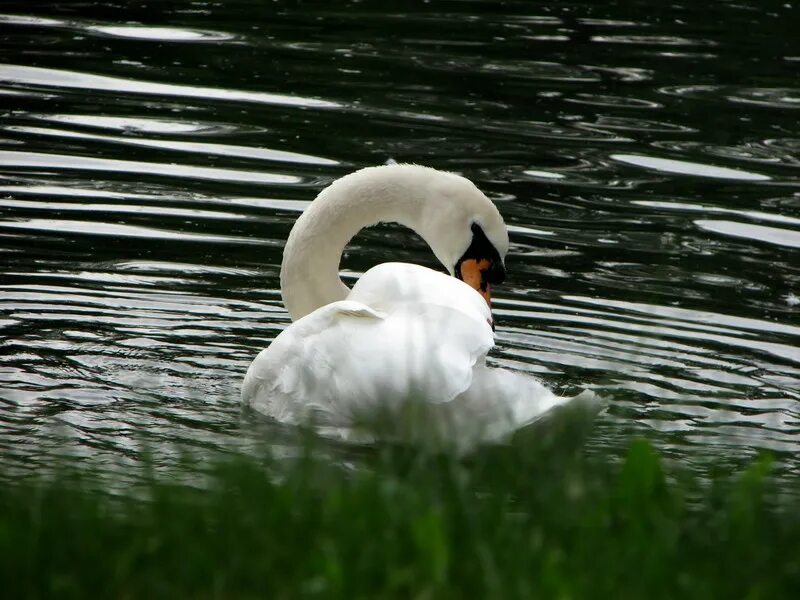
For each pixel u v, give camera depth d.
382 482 7.82
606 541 7.06
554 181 17.08
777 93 20.81
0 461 9.30
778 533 7.37
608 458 9.57
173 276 14.18
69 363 11.76
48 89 19.69
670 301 13.88
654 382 11.79
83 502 7.31
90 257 14.51
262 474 7.80
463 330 9.43
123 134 18.06
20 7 24.05
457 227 12.11
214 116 18.88
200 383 11.43
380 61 21.73
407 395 9.05
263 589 6.49
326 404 9.55
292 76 20.73
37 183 16.41
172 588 6.45
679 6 26.16
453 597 6.45
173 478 8.80
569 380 11.81
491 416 9.09
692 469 9.45
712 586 6.61
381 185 12.27
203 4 25.03
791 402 11.40
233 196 16.31
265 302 13.73
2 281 13.73
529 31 23.88
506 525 7.18
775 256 15.10
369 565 6.64
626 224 15.91
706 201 16.64
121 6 24.52
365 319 9.72
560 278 14.41
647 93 20.59
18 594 6.42
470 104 19.77
